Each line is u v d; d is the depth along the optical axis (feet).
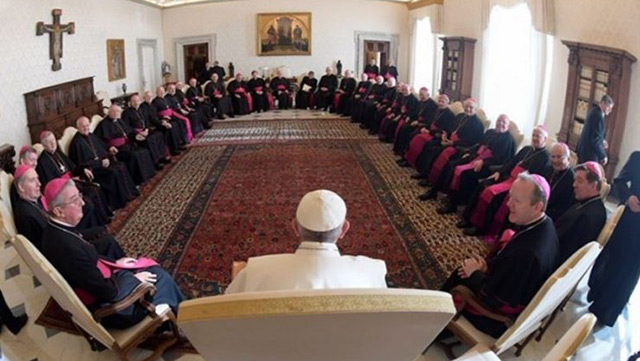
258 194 18.45
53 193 8.32
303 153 24.89
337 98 37.86
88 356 9.28
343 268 5.70
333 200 5.91
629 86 17.40
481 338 8.08
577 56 19.75
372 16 45.16
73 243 8.19
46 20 24.08
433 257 13.28
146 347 9.33
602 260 10.62
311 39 45.09
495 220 14.25
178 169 22.17
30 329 10.21
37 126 22.48
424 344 4.15
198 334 3.85
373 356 4.20
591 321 4.74
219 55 45.14
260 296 3.66
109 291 8.21
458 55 30.83
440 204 17.39
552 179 13.08
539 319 8.12
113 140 19.99
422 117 23.43
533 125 23.27
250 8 44.34
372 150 25.54
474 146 18.15
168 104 27.40
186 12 44.42
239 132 30.83
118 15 34.04
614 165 18.12
